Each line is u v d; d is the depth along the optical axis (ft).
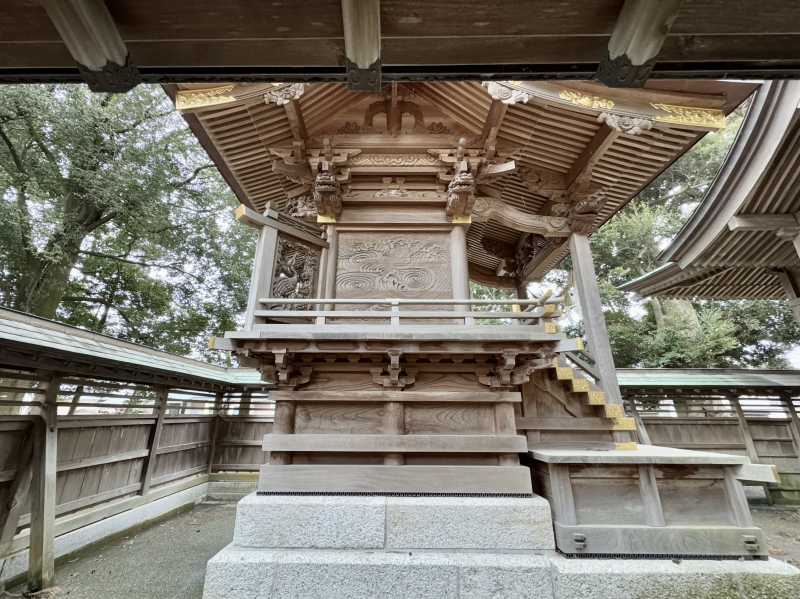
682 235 26.94
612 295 60.18
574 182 21.59
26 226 39.55
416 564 12.84
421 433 15.72
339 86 18.70
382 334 14.75
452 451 15.03
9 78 5.90
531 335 14.75
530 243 30.76
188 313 59.93
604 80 6.04
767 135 18.42
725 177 21.65
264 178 23.58
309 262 18.63
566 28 5.36
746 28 5.25
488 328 15.64
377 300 16.49
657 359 52.70
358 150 19.98
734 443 32.09
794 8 5.03
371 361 16.37
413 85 20.44
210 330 61.98
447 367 16.42
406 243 20.12
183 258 59.88
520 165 22.40
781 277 29.17
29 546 15.88
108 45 5.32
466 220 19.90
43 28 5.30
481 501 14.14
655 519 13.53
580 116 18.76
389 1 4.97
